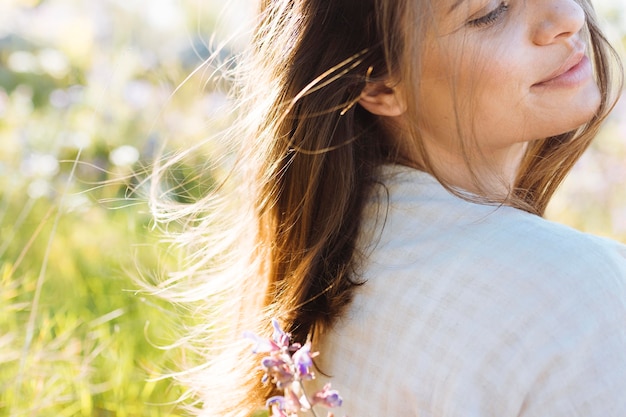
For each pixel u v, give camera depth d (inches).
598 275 45.5
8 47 203.8
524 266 46.3
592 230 145.4
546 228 47.6
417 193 52.5
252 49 59.9
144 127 162.2
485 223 49.0
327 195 54.4
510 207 50.4
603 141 157.8
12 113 177.9
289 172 56.0
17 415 87.4
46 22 210.4
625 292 46.0
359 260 52.4
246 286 60.9
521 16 51.5
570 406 44.4
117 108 167.6
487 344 45.8
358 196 54.2
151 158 147.0
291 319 54.7
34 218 135.8
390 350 49.2
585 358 44.4
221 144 67.3
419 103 51.0
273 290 57.7
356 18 52.9
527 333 45.3
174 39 189.8
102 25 187.6
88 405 96.3
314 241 54.6
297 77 54.6
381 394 49.3
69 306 112.8
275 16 57.4
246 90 61.5
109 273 120.6
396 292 49.7
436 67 51.6
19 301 111.5
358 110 56.1
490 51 51.2
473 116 52.6
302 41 54.3
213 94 145.3
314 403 45.6
